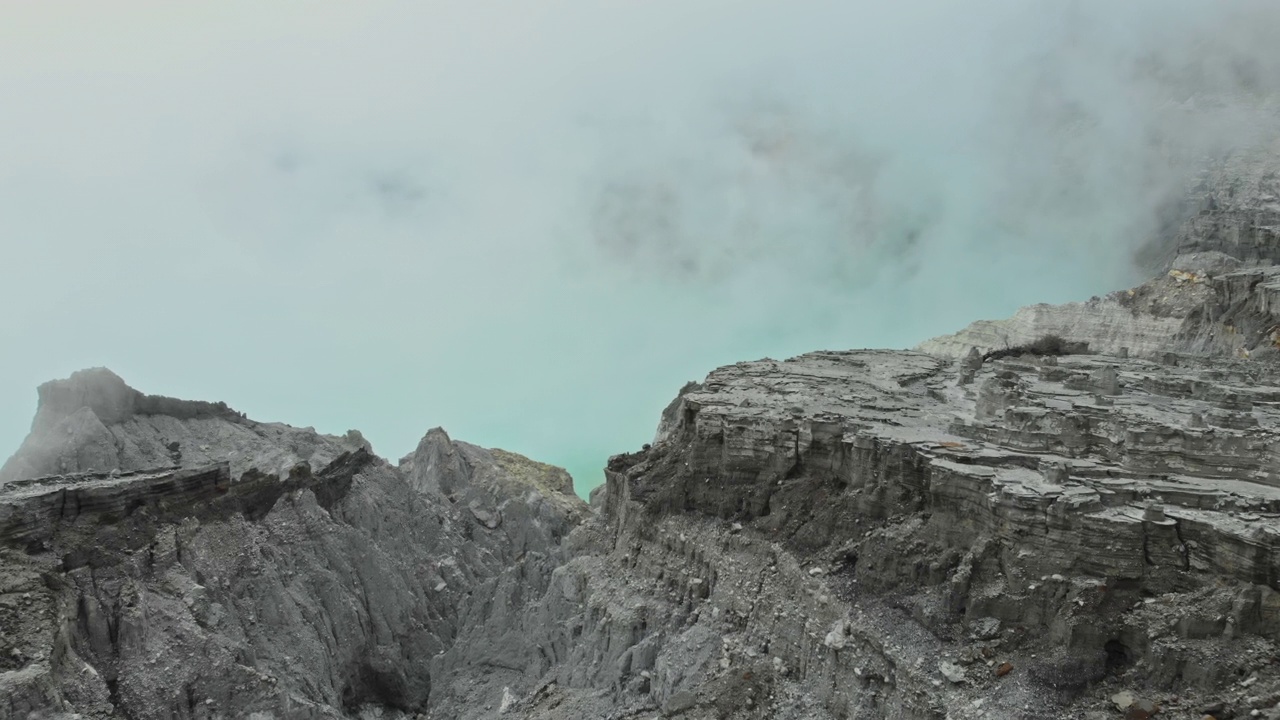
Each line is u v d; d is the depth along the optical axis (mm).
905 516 29531
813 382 45281
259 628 39750
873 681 25594
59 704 27797
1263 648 19891
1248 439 25844
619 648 38531
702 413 40812
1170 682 20703
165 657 33031
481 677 45812
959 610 25031
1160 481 25234
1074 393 36531
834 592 28891
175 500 39594
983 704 22016
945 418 35625
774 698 29016
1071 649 22125
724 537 36875
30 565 31281
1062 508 23219
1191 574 21750
